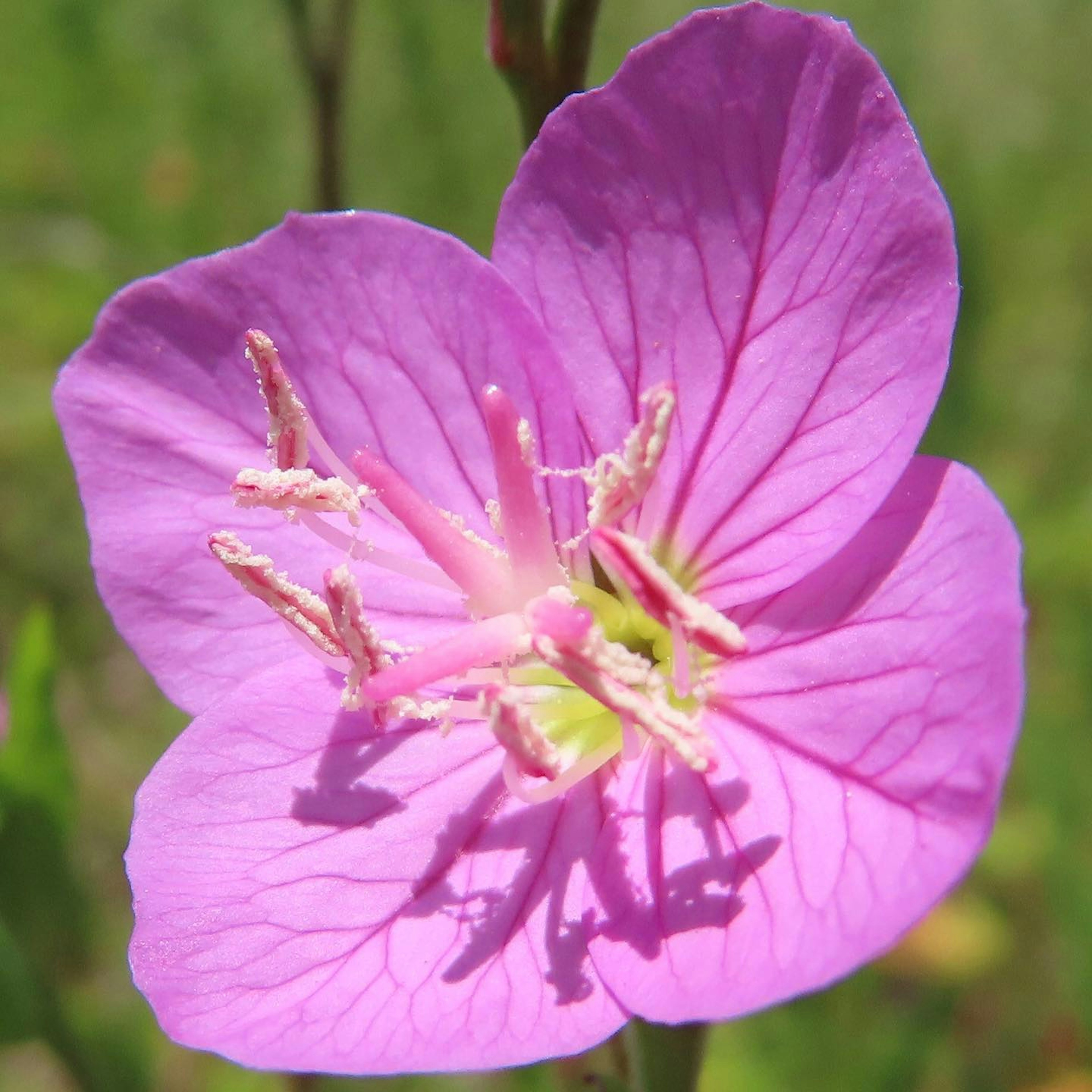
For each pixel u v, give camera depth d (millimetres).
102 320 55
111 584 56
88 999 71
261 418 56
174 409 56
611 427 55
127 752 97
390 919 52
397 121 111
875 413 52
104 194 112
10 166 111
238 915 52
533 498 53
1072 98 111
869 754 50
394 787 54
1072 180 109
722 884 50
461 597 56
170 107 112
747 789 51
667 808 52
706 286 53
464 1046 50
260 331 54
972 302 106
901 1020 80
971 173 109
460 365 55
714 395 54
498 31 56
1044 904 85
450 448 56
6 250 104
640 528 54
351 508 53
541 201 54
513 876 53
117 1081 70
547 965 51
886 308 52
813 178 52
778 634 52
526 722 51
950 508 50
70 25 112
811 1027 78
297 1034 51
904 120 51
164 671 56
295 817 54
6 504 106
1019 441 105
